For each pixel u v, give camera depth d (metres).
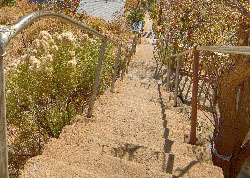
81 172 1.79
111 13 17.44
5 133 0.89
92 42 5.01
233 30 5.21
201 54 4.80
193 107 3.12
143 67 9.84
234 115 3.33
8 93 3.21
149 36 16.31
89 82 4.47
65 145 2.36
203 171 2.39
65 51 3.57
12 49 7.88
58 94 3.66
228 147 3.49
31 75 3.32
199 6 6.16
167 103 5.91
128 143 2.69
